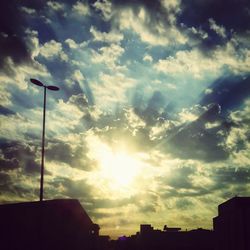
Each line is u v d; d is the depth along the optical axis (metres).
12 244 32.31
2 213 34.47
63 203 33.56
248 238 19.69
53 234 31.84
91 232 36.34
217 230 25.52
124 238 57.12
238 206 21.12
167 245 49.75
